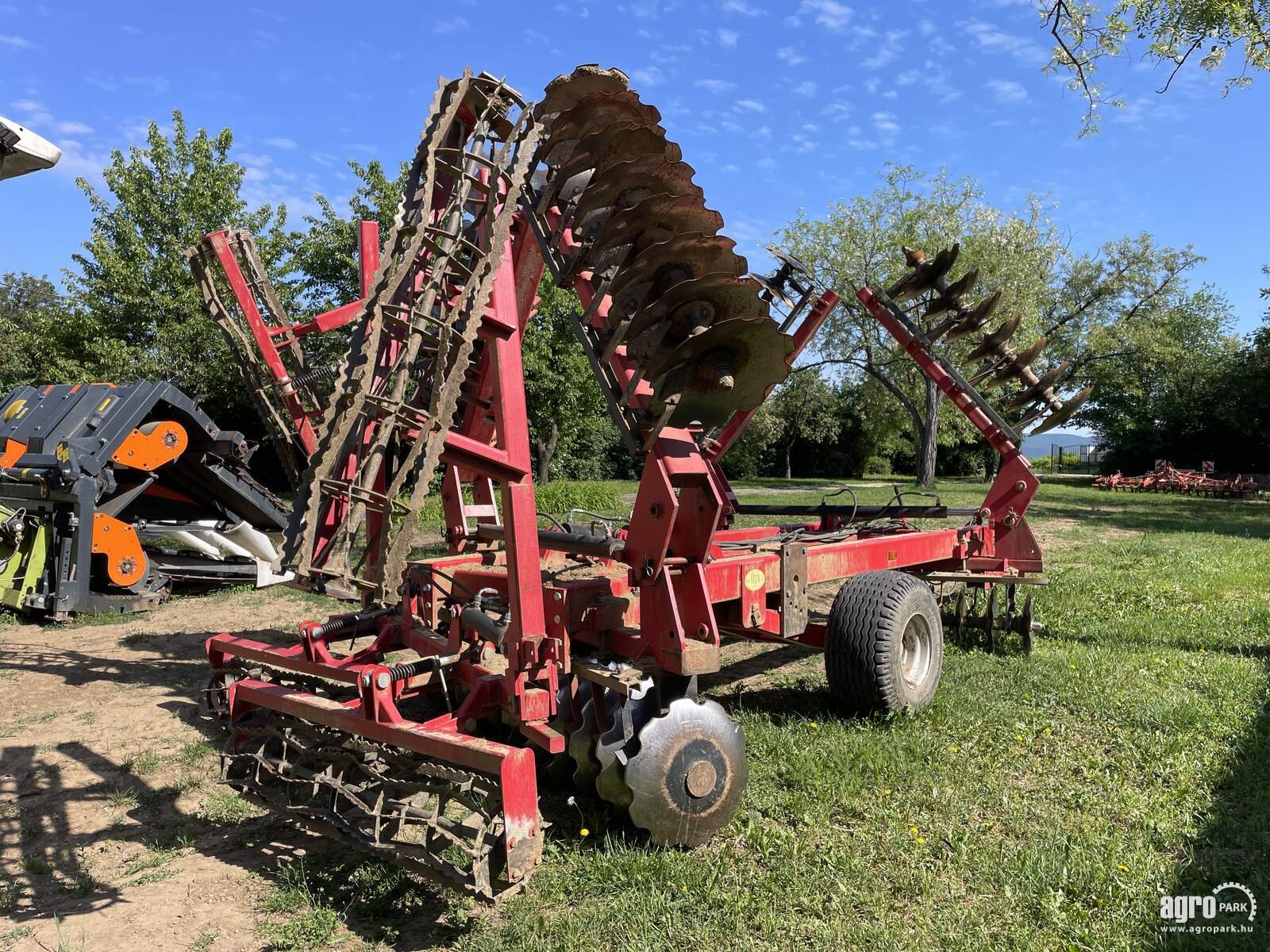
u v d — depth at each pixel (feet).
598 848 11.47
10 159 8.46
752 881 10.59
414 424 10.46
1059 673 19.43
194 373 63.46
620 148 10.57
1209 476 111.75
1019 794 13.12
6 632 25.53
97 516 27.22
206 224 65.51
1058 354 139.33
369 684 10.86
